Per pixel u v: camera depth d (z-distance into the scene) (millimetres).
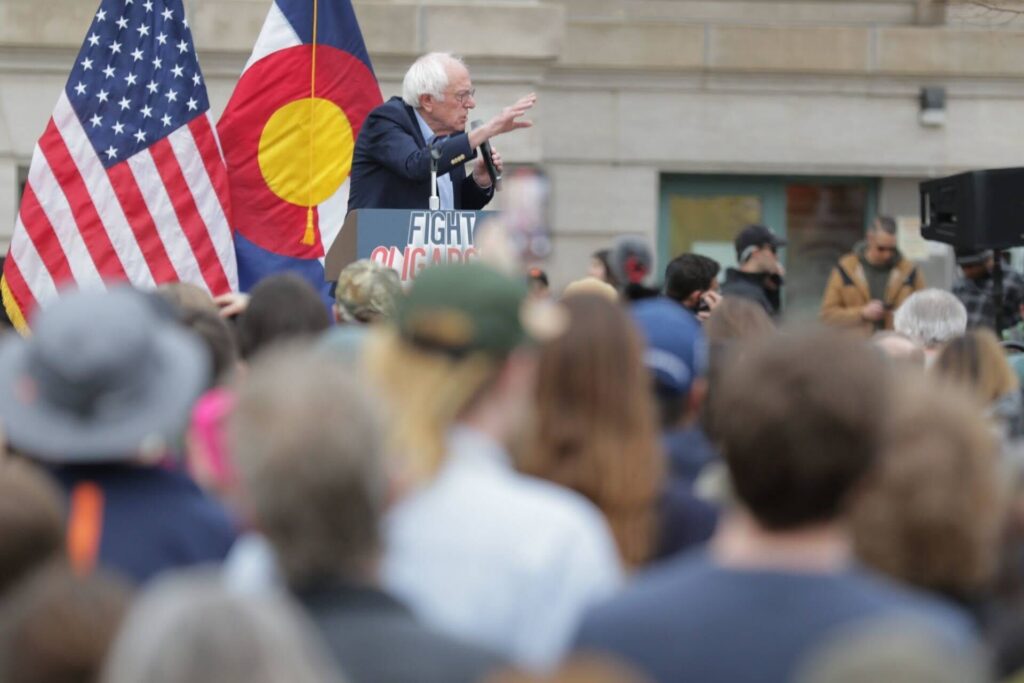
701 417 13320
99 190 25641
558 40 36250
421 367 8742
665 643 7430
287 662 5797
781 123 39688
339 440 7559
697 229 40500
